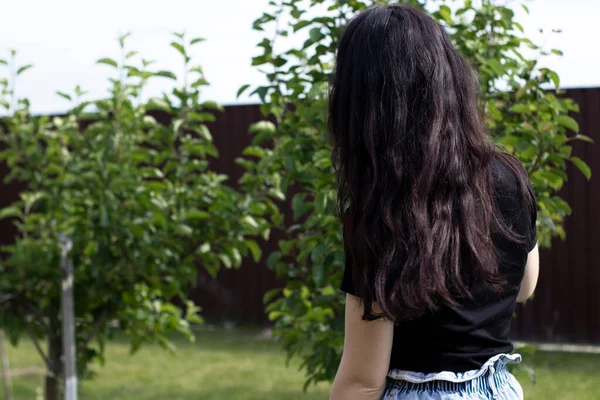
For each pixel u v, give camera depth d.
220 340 7.18
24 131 3.92
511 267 1.42
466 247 1.34
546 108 2.67
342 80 1.40
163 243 3.41
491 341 1.40
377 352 1.37
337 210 1.46
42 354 3.75
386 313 1.31
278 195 3.40
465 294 1.34
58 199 3.77
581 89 6.57
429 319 1.36
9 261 3.65
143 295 3.78
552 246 6.78
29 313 3.74
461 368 1.38
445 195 1.34
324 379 2.86
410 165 1.33
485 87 2.71
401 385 1.39
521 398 1.47
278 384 5.50
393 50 1.36
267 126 2.99
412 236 1.31
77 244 3.54
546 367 5.89
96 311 3.78
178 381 5.62
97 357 3.90
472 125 1.39
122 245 3.40
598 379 5.48
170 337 7.39
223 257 3.48
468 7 2.84
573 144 6.62
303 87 2.74
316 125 2.66
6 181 3.97
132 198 3.42
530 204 1.46
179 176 3.56
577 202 6.68
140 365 6.18
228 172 7.82
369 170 1.35
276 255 2.85
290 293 2.95
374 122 1.34
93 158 3.59
